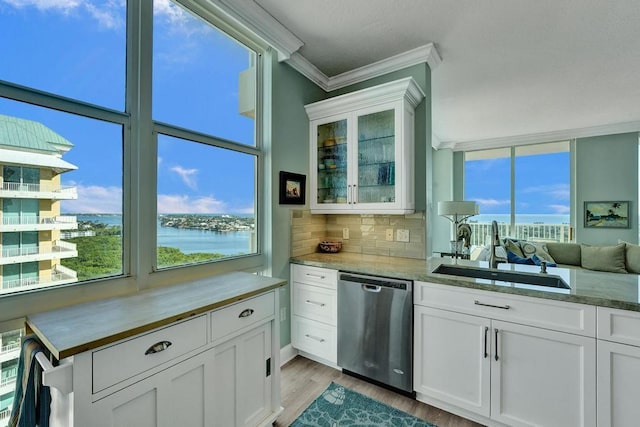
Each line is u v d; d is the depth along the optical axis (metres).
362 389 2.02
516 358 1.52
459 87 3.23
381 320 1.96
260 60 2.31
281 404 1.86
